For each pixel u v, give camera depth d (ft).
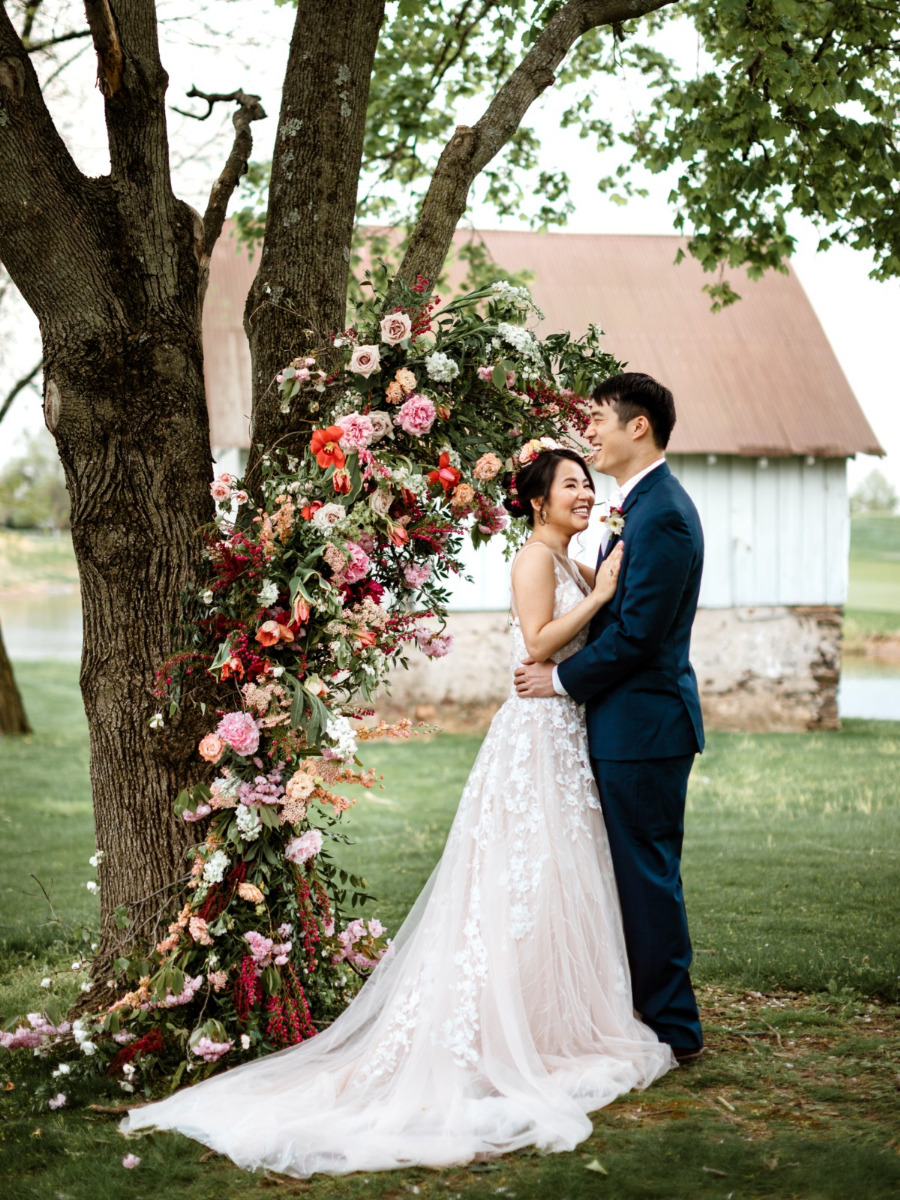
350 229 12.39
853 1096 9.74
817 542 44.70
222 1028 10.43
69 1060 11.04
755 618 44.50
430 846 22.52
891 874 18.79
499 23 19.99
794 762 33.86
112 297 11.31
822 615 44.75
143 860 11.57
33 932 16.66
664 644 10.82
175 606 11.60
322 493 10.91
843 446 43.37
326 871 12.44
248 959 10.76
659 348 45.70
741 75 19.56
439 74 23.80
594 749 10.88
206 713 11.50
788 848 21.40
